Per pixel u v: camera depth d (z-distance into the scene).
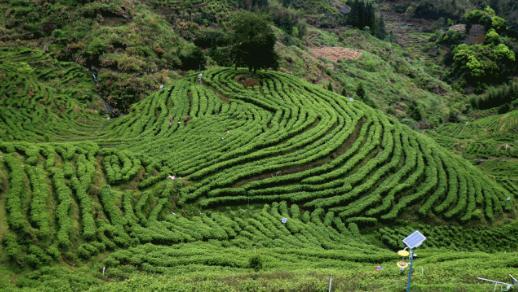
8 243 34.88
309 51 136.12
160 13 113.44
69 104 78.25
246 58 85.00
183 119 71.62
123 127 70.81
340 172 58.78
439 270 34.75
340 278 32.94
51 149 50.59
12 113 70.06
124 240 40.78
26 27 98.25
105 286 32.12
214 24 118.75
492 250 53.34
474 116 127.31
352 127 69.62
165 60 94.31
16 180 41.56
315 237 47.16
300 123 69.75
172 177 54.84
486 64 155.38
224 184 54.44
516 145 96.44
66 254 36.78
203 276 34.25
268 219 49.41
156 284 31.94
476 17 188.88
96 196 45.66
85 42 94.62
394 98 125.88
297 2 181.25
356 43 160.00
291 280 32.59
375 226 53.44
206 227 46.34
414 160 64.38
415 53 186.50
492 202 61.09
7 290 31.05
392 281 32.19
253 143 62.91
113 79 86.31
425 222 55.75
